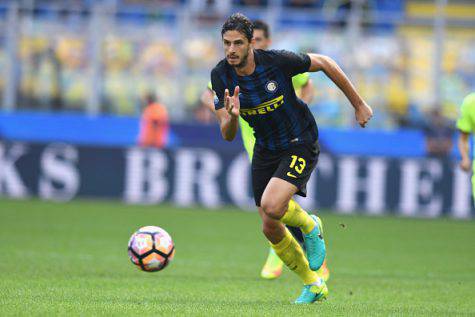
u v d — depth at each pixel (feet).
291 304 83.51
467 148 121.49
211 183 220.23
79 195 222.28
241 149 220.43
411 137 224.94
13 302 77.97
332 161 219.41
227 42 78.07
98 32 234.17
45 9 233.55
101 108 234.99
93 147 222.28
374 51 236.02
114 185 221.87
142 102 234.79
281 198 81.51
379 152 223.71
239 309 77.36
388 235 178.09
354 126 233.76
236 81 80.89
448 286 105.29
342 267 126.00
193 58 234.99
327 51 236.84
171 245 90.58
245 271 116.88
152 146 222.48
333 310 79.05
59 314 70.74
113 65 234.79
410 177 220.64
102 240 150.20
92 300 81.92
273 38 237.86
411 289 101.81
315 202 219.41
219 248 146.00
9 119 224.74
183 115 234.79
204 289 95.76
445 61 240.12
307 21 239.09
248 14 238.48
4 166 222.07
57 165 222.28
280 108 81.97
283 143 84.12
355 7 262.26
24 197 222.28
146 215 197.57
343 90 83.92
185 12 234.58
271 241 84.38
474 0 280.72
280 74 80.89
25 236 151.43
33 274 102.89
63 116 224.53
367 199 219.82
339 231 183.01
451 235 181.68
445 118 238.68
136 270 112.57
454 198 220.84
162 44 234.58
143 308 76.18
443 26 236.43
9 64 232.94
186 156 220.02
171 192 220.23
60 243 143.23
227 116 81.56
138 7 268.62
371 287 103.09
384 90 236.02
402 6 276.82
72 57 234.17
